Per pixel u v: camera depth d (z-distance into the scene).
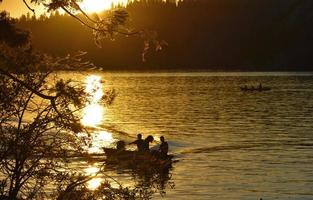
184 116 153.25
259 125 131.75
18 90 20.95
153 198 57.28
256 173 72.31
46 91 21.27
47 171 21.84
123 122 135.12
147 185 22.98
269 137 109.62
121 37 19.30
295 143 101.19
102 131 110.31
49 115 21.36
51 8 18.31
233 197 59.28
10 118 21.53
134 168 22.89
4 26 19.17
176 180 66.38
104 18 19.16
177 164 77.75
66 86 20.62
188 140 103.69
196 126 128.75
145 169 22.86
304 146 97.31
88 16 19.08
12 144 21.17
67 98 21.03
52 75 21.34
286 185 65.44
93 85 21.52
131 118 146.12
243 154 87.88
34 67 20.98
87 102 21.45
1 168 21.50
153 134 112.88
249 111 168.25
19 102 21.08
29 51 20.69
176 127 126.69
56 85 20.56
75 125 21.52
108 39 19.44
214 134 113.81
